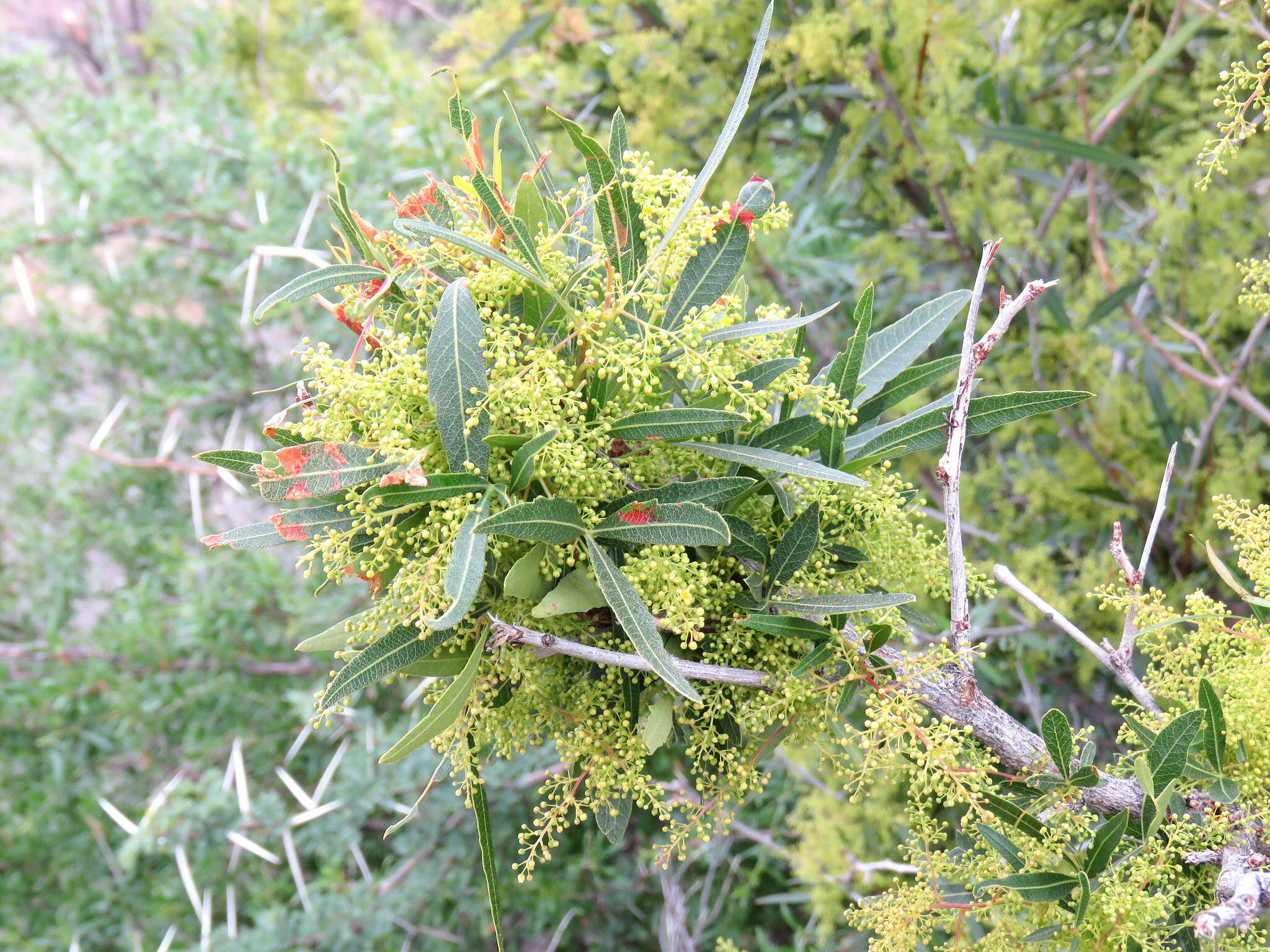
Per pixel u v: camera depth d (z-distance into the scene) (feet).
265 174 3.71
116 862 3.64
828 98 2.72
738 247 1.03
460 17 2.99
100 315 4.05
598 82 2.88
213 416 3.94
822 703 1.01
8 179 3.98
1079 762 1.07
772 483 1.01
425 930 3.28
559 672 1.05
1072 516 2.55
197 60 4.28
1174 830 1.00
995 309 2.62
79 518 3.84
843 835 2.64
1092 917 0.98
